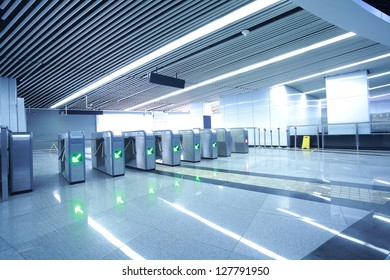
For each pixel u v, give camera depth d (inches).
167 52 257.3
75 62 284.8
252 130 515.8
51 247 81.0
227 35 218.7
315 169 208.7
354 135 373.1
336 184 153.7
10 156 150.7
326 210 108.0
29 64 279.4
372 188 141.5
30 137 158.9
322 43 251.3
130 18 182.4
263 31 215.8
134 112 848.9
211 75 366.6
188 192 148.0
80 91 449.4
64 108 677.9
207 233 89.0
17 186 152.5
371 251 72.1
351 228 88.3
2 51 229.6
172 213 111.6
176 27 203.0
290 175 187.5
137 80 379.9
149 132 237.1
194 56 274.7
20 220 106.4
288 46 257.0
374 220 94.7
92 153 269.1
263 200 127.0
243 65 319.6
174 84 327.3
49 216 110.8
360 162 239.1
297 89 520.4
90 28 195.8
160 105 691.4
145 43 230.1
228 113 569.9
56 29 198.4
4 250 79.5
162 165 271.0
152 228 94.8
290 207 114.2
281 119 469.7
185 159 299.4
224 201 127.6
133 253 76.0
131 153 277.4
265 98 491.5
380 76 420.2
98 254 75.9
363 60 322.3
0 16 172.6
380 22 185.9
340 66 349.7
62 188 166.7
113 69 311.1
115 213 113.3
